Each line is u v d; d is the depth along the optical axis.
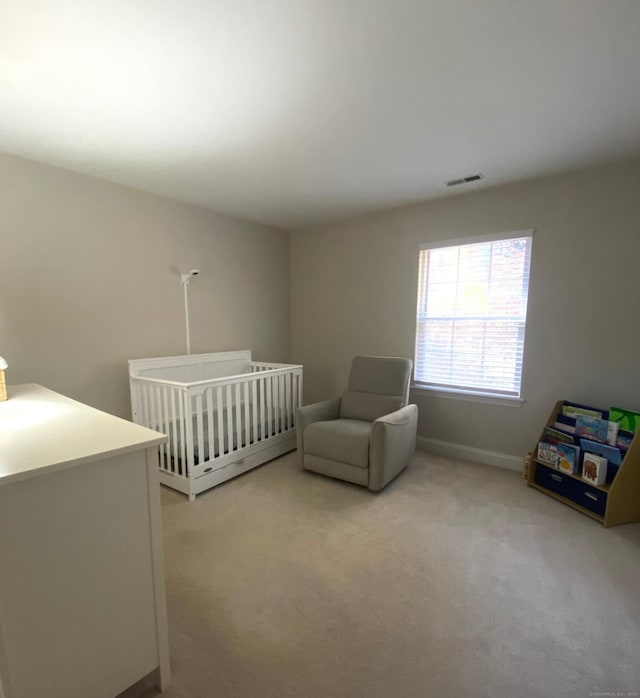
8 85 1.60
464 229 3.07
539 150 2.25
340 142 2.14
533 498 2.51
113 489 1.09
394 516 2.28
